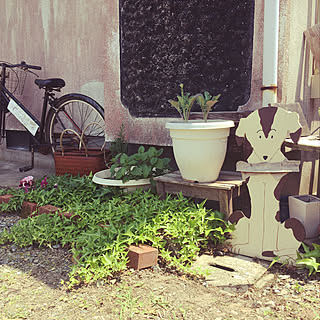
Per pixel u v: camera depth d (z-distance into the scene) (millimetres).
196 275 2414
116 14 4090
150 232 2662
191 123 2760
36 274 2484
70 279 2264
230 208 2857
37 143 5461
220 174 3250
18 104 5527
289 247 2551
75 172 4363
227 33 3398
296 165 2551
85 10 5375
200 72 3594
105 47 4219
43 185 3992
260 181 2650
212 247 2836
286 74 3168
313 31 3375
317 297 2127
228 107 3453
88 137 5387
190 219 2727
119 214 3025
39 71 6031
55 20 5715
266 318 1936
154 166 3412
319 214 2713
